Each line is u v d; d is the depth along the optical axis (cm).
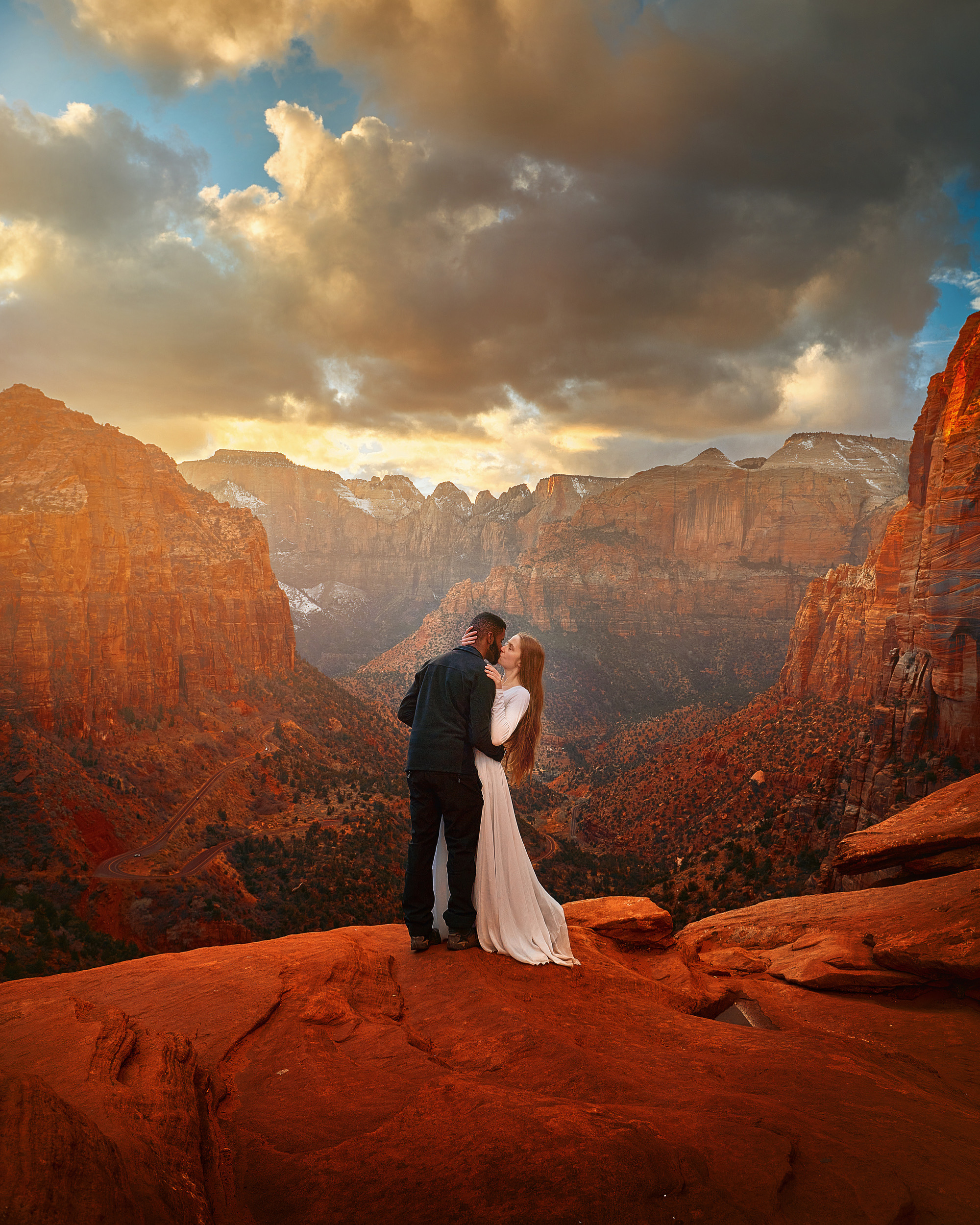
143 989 404
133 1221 162
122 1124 211
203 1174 222
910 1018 493
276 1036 348
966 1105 349
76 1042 273
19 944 4194
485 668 512
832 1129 262
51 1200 148
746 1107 276
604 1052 368
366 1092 296
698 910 4562
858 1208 202
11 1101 174
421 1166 219
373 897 6241
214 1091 289
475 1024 389
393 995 434
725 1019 515
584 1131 232
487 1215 195
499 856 507
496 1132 234
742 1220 193
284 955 469
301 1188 216
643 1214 195
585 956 541
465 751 502
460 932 504
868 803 4269
